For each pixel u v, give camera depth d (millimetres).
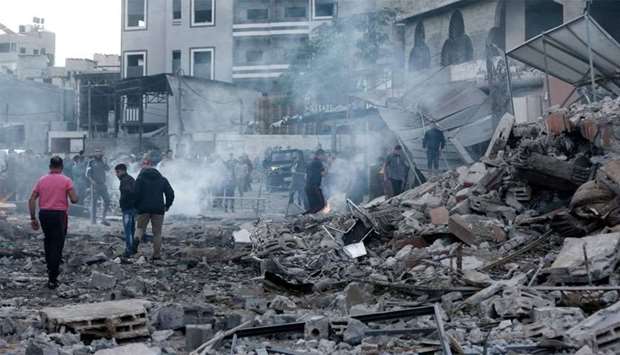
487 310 8508
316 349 7168
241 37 65250
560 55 22094
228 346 7340
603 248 9609
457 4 40406
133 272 13586
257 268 13961
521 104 29141
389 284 10516
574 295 8688
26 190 29688
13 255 15852
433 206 15398
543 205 13930
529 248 11938
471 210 14227
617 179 11875
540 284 9945
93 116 61969
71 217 27484
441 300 9539
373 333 7488
